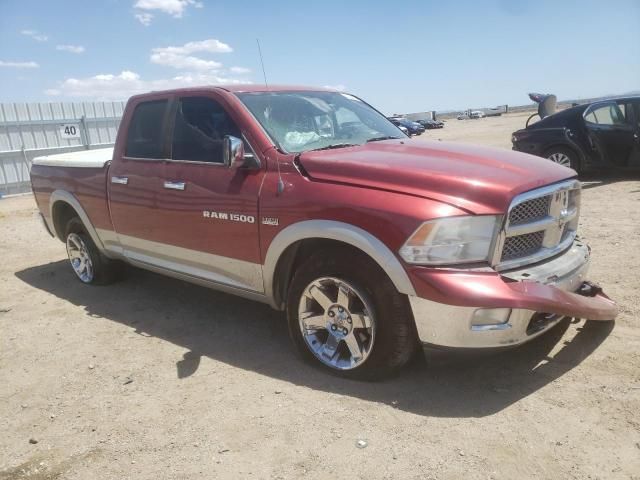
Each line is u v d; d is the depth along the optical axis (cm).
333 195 330
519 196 306
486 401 316
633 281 479
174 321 475
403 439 286
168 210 434
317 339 364
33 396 362
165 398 345
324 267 340
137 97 482
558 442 276
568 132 1023
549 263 336
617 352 359
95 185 514
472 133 3291
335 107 457
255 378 362
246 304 505
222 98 408
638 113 970
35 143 1545
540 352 368
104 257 559
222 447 291
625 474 251
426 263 297
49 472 282
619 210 760
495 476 255
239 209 376
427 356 317
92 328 471
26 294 582
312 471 267
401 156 355
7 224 1037
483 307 288
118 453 293
